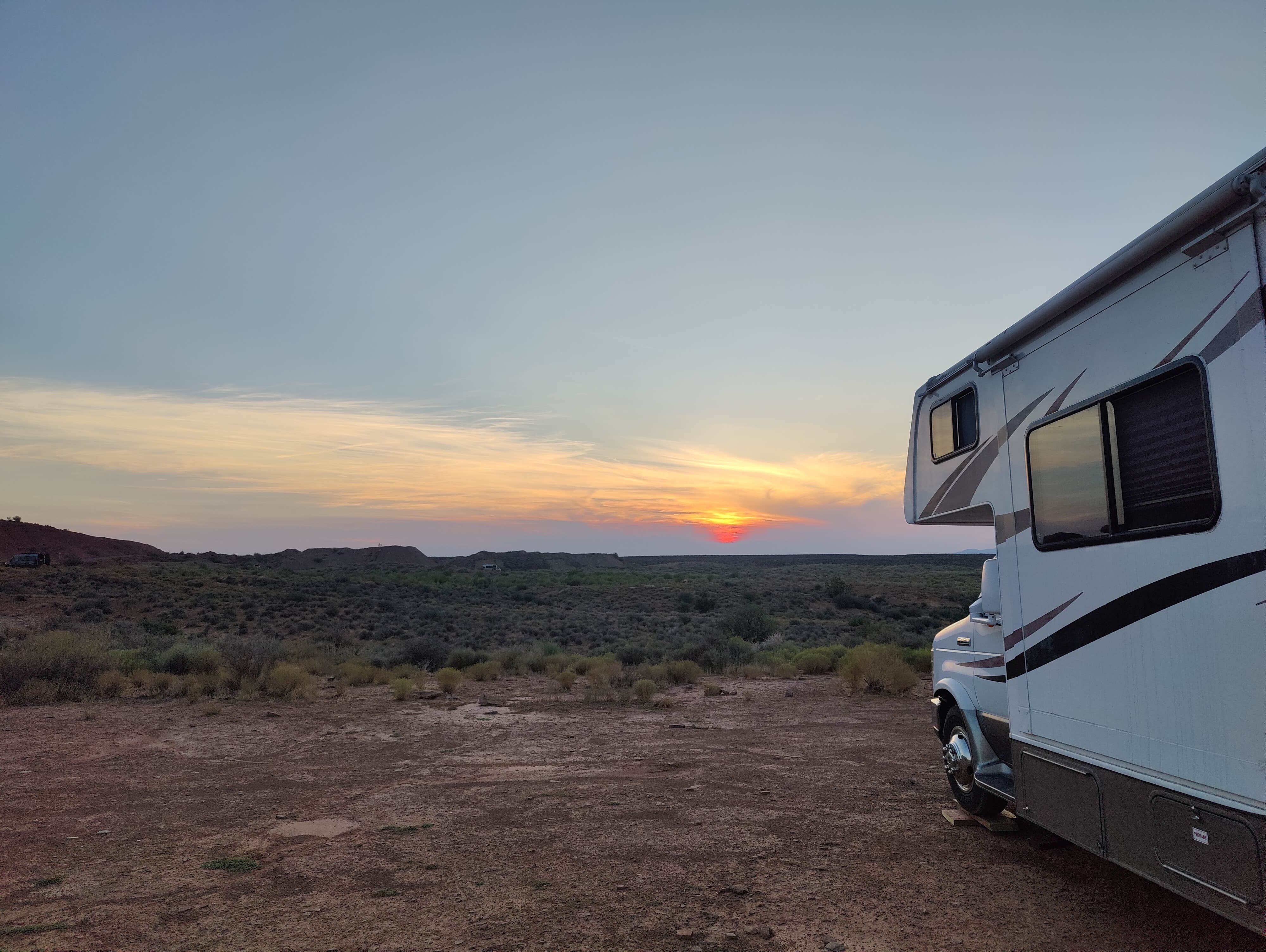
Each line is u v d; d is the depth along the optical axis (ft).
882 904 15.74
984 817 21.06
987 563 20.18
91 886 17.71
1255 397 10.65
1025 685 16.48
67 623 121.19
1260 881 10.38
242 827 22.36
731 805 23.80
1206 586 11.47
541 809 23.84
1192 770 11.69
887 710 42.65
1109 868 17.66
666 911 15.65
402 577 271.69
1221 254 11.37
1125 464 13.38
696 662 67.36
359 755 32.63
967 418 19.44
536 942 14.28
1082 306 14.65
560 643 103.04
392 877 18.03
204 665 59.41
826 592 189.88
